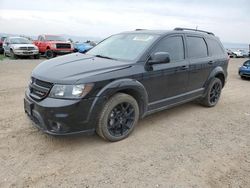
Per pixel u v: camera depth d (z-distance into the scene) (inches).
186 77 206.7
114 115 159.0
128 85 157.8
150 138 171.2
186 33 213.0
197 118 216.4
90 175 126.3
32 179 121.0
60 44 781.9
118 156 145.5
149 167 135.6
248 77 467.8
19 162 134.1
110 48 197.3
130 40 195.3
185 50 207.3
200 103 252.2
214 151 157.3
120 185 119.5
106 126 154.3
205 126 199.2
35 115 147.0
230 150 159.9
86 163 136.7
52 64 165.5
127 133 167.8
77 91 139.0
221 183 125.0
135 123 171.2
